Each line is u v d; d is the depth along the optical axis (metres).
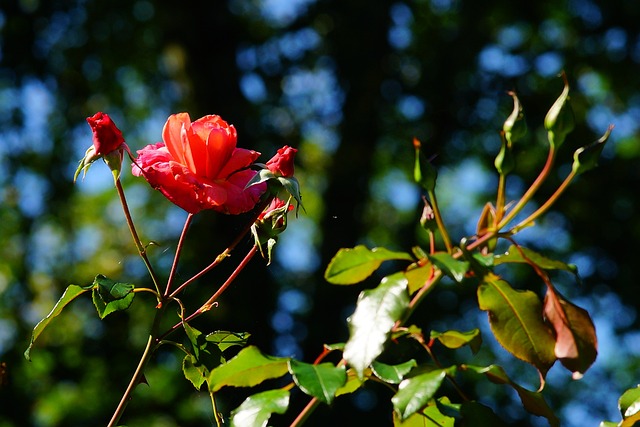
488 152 10.88
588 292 10.66
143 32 10.66
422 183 1.68
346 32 10.05
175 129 1.69
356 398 8.91
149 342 1.69
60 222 10.78
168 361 9.82
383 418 8.90
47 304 10.73
